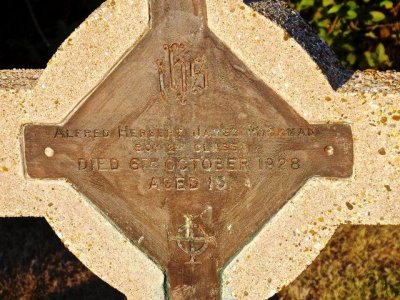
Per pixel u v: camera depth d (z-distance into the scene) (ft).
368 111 1.62
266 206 1.71
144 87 1.64
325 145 1.65
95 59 1.63
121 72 1.64
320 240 1.73
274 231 1.73
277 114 1.64
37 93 1.68
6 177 1.76
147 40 1.61
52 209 1.78
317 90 1.61
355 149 1.65
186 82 1.63
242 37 1.58
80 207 1.76
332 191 1.69
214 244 1.74
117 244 1.78
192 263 1.77
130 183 1.72
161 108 1.65
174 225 1.74
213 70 1.62
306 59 1.59
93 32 1.61
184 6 1.57
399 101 1.60
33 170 1.74
